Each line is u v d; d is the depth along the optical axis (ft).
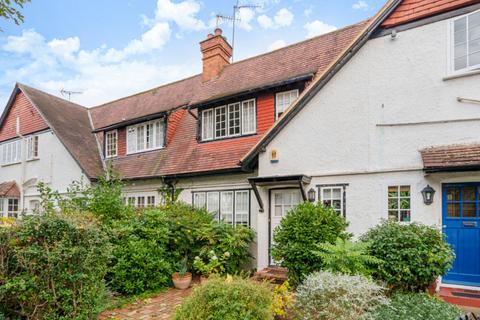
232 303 13.87
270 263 28.99
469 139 21.27
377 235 19.43
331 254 18.35
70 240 16.12
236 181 33.86
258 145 29.48
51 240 15.89
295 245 20.67
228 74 43.62
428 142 22.53
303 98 27.73
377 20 24.93
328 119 26.68
